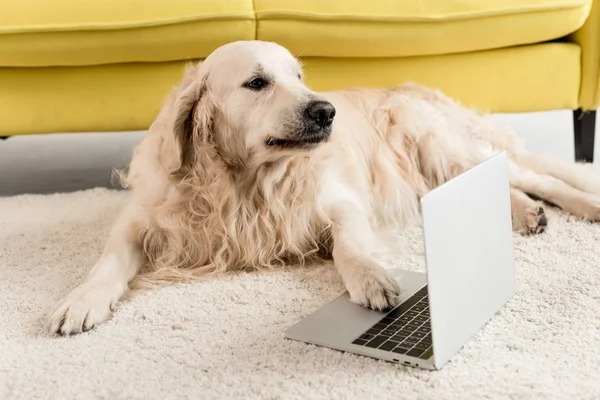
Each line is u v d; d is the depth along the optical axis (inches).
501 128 97.7
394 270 70.9
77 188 112.7
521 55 103.9
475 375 52.2
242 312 65.0
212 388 52.3
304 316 63.9
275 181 75.4
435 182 93.7
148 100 100.9
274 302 66.9
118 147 136.7
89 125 101.6
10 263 79.3
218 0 95.3
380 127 93.2
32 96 99.6
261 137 71.1
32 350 59.3
